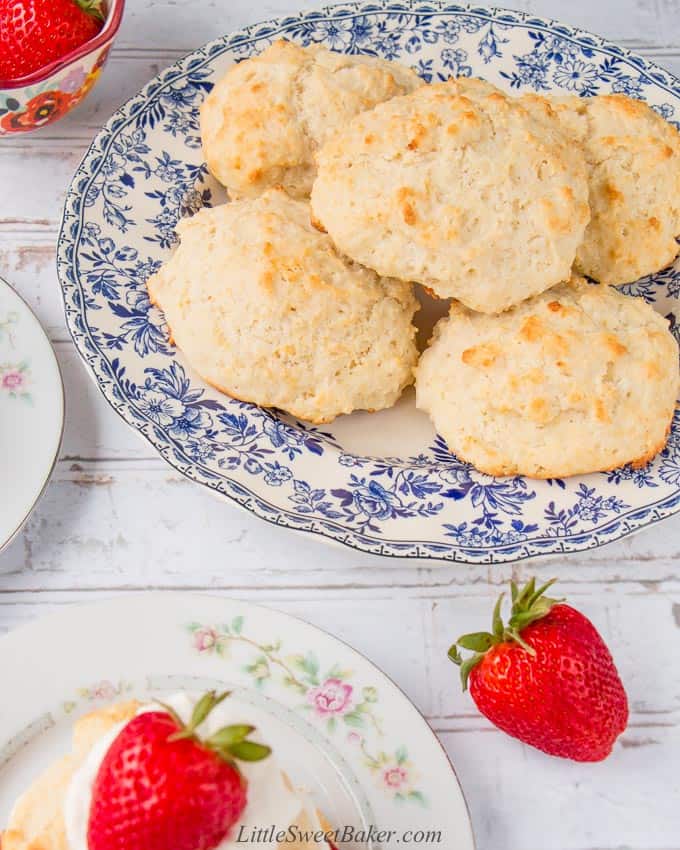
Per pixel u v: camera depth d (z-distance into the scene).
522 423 0.49
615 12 0.62
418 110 0.50
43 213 0.56
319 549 0.50
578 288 0.51
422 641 0.48
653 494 0.49
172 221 0.54
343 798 0.44
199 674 0.45
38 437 0.50
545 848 0.45
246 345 0.50
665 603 0.49
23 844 0.40
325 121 0.53
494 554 0.48
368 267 0.50
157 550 0.49
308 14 0.59
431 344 0.52
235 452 0.49
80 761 0.41
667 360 0.50
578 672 0.44
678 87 0.59
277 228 0.51
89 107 0.59
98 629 0.46
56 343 0.53
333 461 0.50
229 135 0.53
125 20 0.61
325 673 0.46
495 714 0.45
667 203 0.53
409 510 0.49
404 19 0.59
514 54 0.59
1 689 0.45
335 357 0.50
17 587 0.49
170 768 0.36
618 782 0.46
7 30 0.54
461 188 0.48
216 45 0.58
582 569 0.50
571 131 0.53
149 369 0.51
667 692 0.48
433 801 0.44
